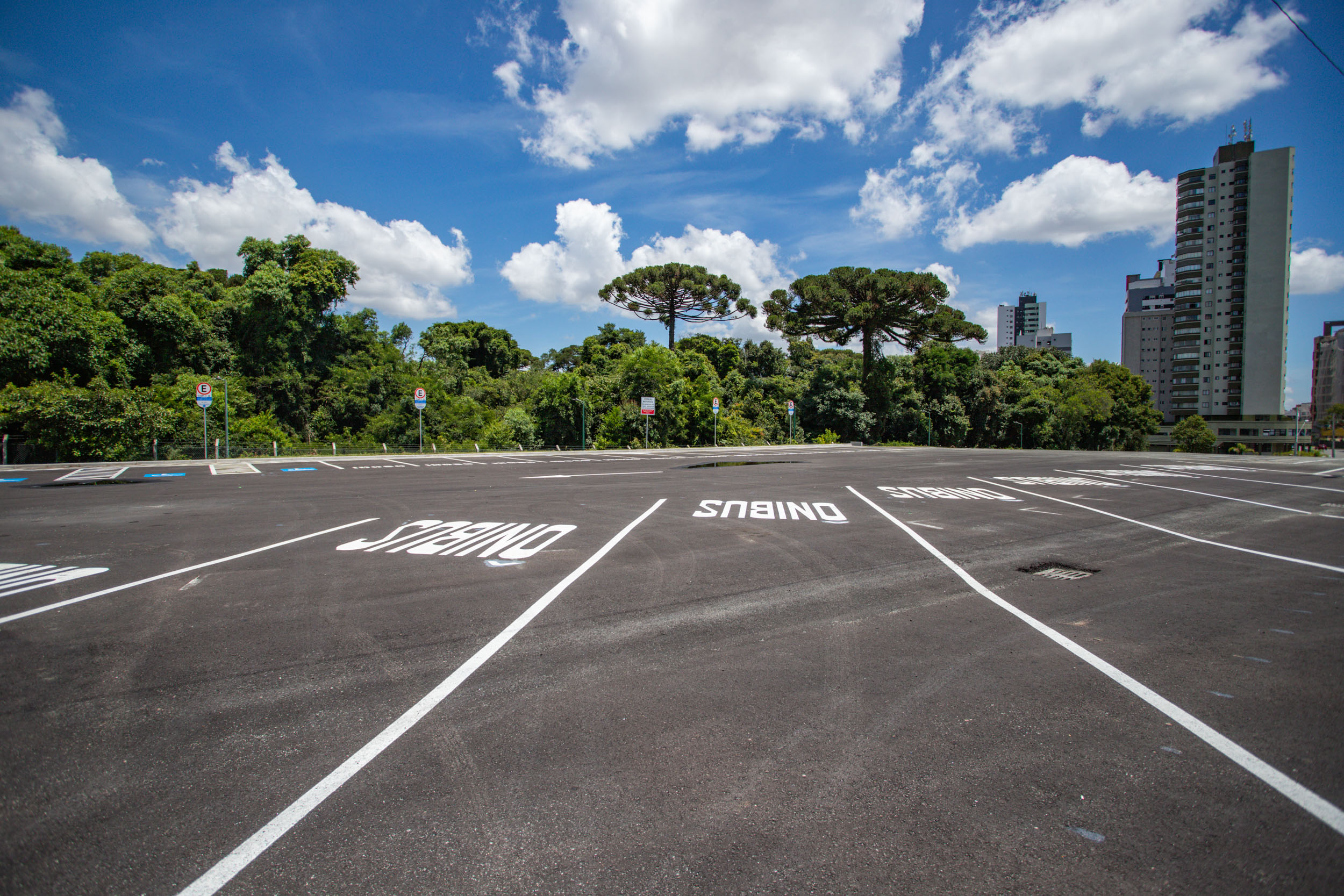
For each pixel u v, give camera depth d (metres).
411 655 4.20
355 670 3.96
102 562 6.79
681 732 3.19
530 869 2.24
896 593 5.69
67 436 24.22
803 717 3.35
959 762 2.92
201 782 2.76
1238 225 88.12
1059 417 69.00
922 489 14.16
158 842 2.38
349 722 3.30
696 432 49.00
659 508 10.93
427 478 17.20
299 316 47.28
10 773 2.83
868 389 62.03
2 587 5.80
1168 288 130.38
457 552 7.30
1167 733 3.18
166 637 4.52
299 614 5.03
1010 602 5.43
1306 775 2.80
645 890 2.13
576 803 2.62
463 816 2.54
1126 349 120.19
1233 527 9.20
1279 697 3.59
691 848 2.35
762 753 3.00
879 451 36.47
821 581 6.07
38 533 8.56
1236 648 4.35
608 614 5.05
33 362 26.81
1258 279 86.88
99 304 36.38
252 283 44.50
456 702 3.52
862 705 3.49
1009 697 3.59
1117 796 2.65
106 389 25.92
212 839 2.40
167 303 38.19
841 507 11.05
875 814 2.54
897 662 4.11
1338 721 3.31
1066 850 2.33
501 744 3.08
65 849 2.34
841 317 57.19
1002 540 8.11
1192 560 7.09
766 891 2.12
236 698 3.56
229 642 4.42
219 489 14.30
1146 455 31.17
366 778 2.80
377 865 2.27
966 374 70.38
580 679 3.83
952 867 2.24
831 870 2.23
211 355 42.34
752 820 2.50
